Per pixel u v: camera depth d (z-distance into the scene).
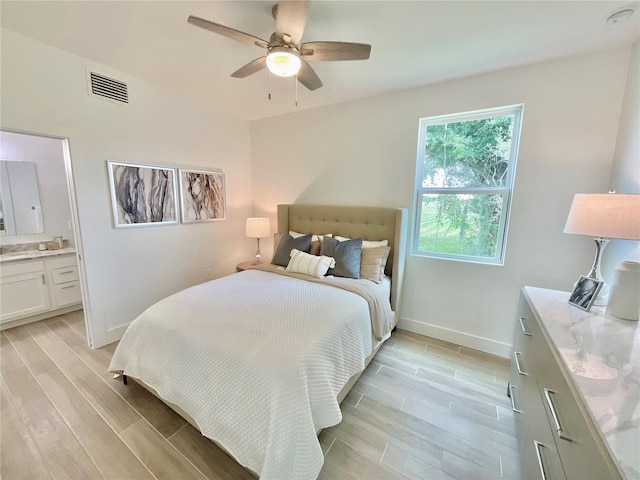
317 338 1.50
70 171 2.26
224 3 1.57
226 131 3.60
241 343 1.43
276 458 1.15
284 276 2.60
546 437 1.10
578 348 1.12
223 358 1.39
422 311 2.89
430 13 1.59
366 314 2.04
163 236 3.01
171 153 2.99
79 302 3.42
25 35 1.91
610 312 1.42
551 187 2.18
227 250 3.78
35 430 1.63
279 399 1.21
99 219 2.46
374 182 3.02
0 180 3.09
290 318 1.68
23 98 1.96
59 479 1.36
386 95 2.82
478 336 2.62
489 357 2.50
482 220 2.56
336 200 3.30
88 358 2.36
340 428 1.70
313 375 1.36
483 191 2.52
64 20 1.73
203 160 3.35
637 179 1.59
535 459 1.20
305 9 1.38
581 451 0.79
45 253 3.11
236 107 3.36
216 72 2.46
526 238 2.31
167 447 1.55
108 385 2.03
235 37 1.51
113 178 2.51
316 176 3.42
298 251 2.84
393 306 2.80
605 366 1.00
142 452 1.51
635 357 1.06
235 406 1.30
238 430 1.27
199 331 1.56
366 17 1.63
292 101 3.12
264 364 1.30
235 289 2.19
